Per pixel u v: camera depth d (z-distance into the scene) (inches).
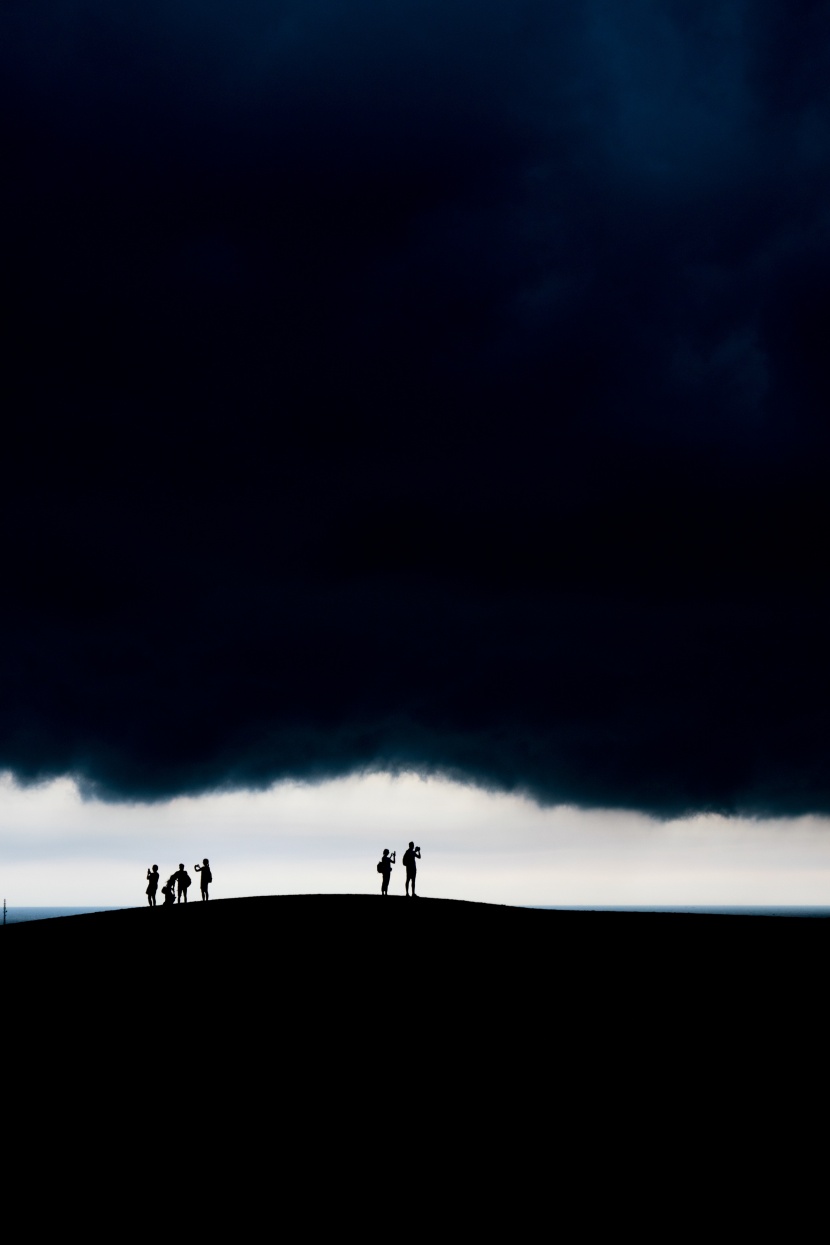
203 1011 992.9
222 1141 682.2
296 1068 820.6
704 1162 642.8
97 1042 895.7
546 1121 708.7
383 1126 703.7
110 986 1103.0
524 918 1478.8
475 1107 736.3
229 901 1651.1
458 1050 861.8
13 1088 781.3
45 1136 689.6
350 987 1077.1
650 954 1229.1
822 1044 863.7
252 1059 844.6
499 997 1029.2
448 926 1406.3
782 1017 948.0
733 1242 546.0
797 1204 586.6
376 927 1400.1
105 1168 638.5
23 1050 874.1
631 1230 559.2
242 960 1213.1
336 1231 552.7
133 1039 904.3
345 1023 944.9
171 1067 828.0
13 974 1170.6
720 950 1251.8
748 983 1079.0
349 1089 773.3
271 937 1341.0
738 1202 591.5
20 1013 995.3
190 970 1169.4
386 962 1191.6
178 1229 558.6
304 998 1035.3
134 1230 557.0
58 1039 906.1
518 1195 602.5
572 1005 996.6
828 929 1407.5
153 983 1112.8
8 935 1441.9
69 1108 738.8
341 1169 634.2
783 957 1210.6
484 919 1461.6
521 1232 557.6
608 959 1200.8
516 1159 650.8
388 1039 895.1
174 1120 717.3
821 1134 679.1
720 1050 852.6
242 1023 949.2
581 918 1488.7
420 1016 964.6
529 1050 858.8
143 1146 672.4
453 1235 554.6
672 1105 733.9
